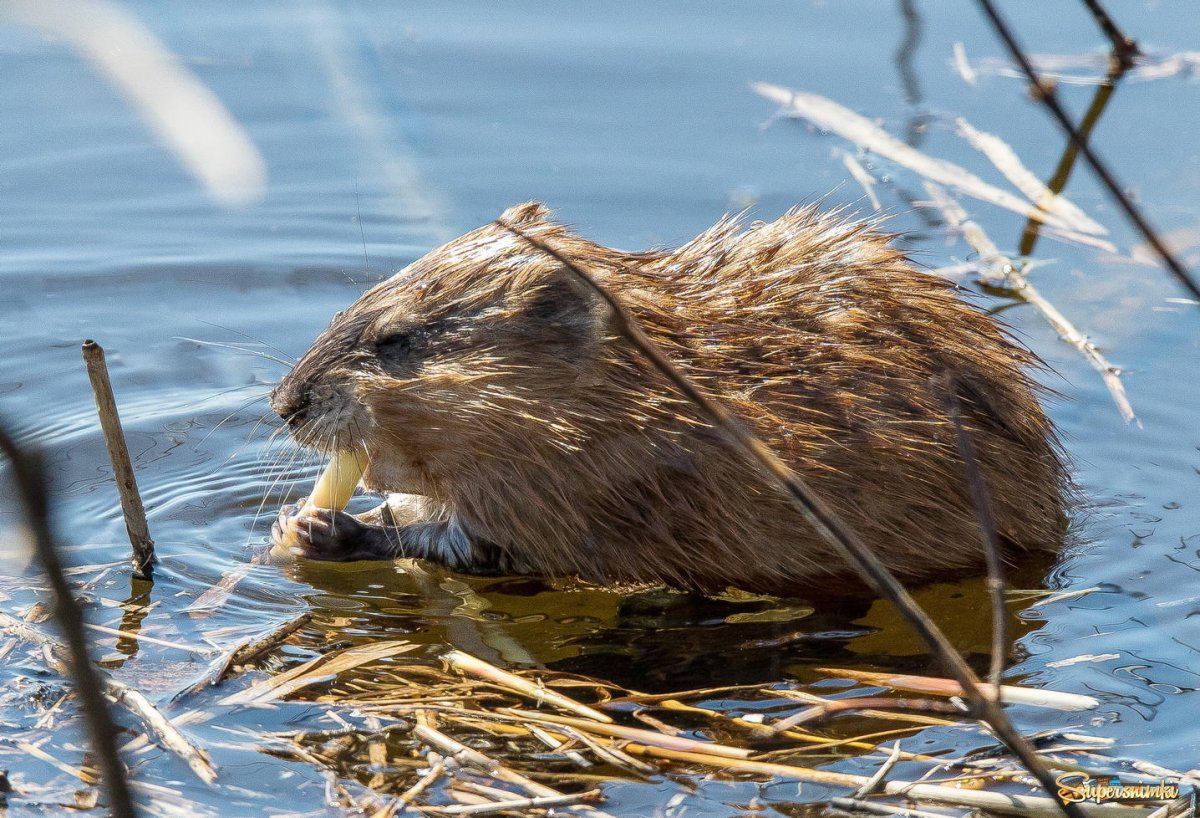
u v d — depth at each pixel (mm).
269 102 18391
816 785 8148
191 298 15773
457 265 10688
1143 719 8859
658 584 10922
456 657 9688
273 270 16234
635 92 19250
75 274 16047
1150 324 15117
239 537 11688
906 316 10750
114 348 14820
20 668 9336
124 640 9859
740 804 7957
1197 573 10867
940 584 10773
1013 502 10844
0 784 7996
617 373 10266
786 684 9430
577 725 8773
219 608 10445
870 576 6078
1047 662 9641
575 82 19438
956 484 10547
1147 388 14008
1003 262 16094
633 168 17688
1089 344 14688
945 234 16609
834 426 10312
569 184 17344
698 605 10727
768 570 10594
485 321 10391
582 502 10680
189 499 12211
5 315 15320
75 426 13367
